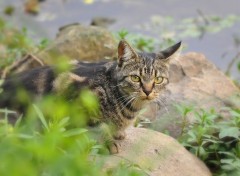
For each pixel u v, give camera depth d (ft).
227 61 53.31
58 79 32.24
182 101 36.50
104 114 31.30
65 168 20.54
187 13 60.54
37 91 32.55
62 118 28.32
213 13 60.75
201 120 33.22
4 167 20.04
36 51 43.52
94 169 22.67
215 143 32.94
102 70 32.01
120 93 31.45
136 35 47.60
